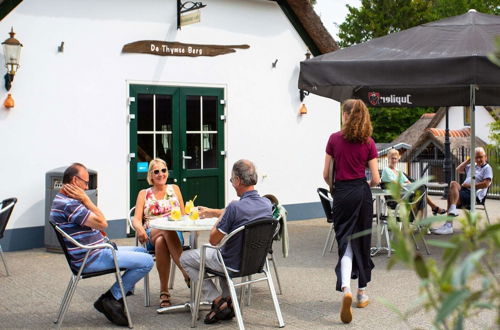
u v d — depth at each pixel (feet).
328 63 20.70
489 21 22.89
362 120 15.21
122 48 28.81
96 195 25.95
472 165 23.06
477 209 29.99
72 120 27.37
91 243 14.49
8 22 25.61
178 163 30.68
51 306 16.58
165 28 30.14
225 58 32.27
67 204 14.26
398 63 19.70
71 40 27.27
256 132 33.53
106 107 28.37
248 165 14.58
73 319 15.31
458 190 29.53
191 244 17.46
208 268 14.62
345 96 24.20
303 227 32.32
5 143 25.55
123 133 28.91
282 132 34.53
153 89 29.81
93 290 18.49
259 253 14.40
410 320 14.74
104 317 15.51
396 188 4.25
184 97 30.89
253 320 15.11
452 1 110.42
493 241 3.78
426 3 118.83
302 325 14.62
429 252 23.82
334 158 15.69
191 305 15.66
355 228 15.38
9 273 21.06
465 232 3.98
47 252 25.38
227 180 32.42
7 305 16.71
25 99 26.07
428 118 89.45
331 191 15.88
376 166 15.51
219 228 14.16
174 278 19.83
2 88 25.41
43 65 26.55
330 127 36.55
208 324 14.85
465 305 3.80
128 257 14.84
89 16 27.76
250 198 14.51
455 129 80.43
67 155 27.25
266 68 33.83
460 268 3.53
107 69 28.37
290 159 34.88
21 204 25.99
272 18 33.99
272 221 14.33
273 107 34.17
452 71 19.07
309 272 20.88
